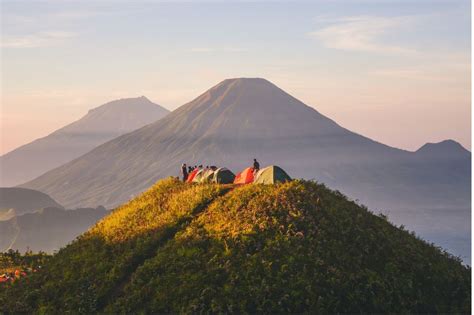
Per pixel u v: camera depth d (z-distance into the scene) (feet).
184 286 133.90
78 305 139.03
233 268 136.15
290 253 138.62
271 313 126.11
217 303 128.16
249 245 142.31
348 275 135.23
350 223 153.48
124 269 147.13
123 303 134.41
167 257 144.36
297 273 133.49
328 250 141.59
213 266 137.90
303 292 129.49
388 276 138.51
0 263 185.16
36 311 141.18
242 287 131.23
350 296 130.62
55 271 157.58
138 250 152.25
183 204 168.14
